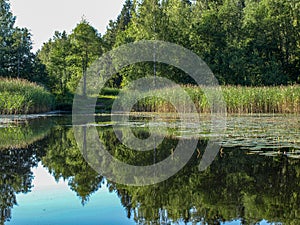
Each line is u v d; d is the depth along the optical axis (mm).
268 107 18359
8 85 20250
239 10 40719
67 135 10695
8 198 4363
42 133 11117
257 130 10555
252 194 4410
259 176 5344
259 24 35844
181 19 35938
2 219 3605
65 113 22969
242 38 35625
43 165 6363
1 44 35312
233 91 18578
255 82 33312
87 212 3793
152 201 4180
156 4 32375
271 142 8266
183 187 4820
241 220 3527
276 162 6281
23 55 35594
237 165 6145
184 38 33469
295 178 5176
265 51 35844
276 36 35938
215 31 34188
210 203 4062
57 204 4109
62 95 32094
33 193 4566
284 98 18062
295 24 35531
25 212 3812
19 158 7008
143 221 3498
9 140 9516
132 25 36812
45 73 35406
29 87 21250
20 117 18281
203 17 35250
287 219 3514
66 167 6211
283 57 36188
